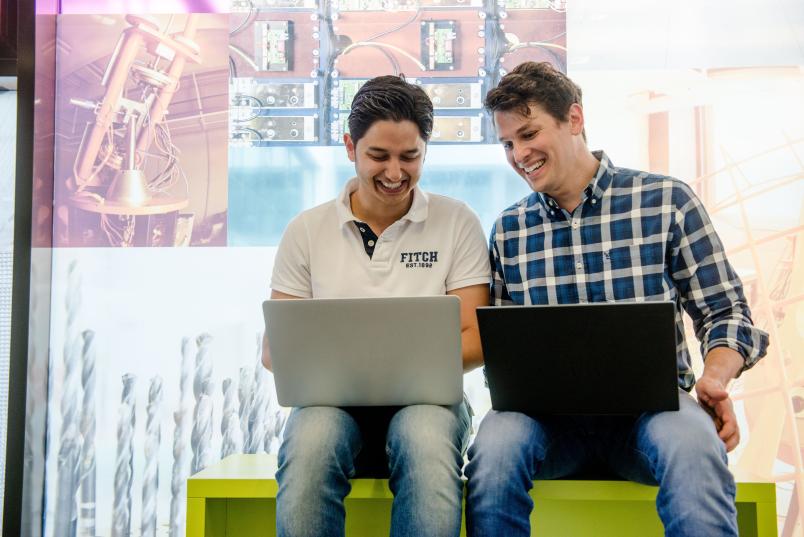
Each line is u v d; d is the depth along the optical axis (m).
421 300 1.17
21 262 2.21
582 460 1.31
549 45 2.27
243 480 1.29
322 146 2.27
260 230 2.27
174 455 2.20
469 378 2.17
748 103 2.20
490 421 1.24
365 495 1.26
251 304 2.25
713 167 2.20
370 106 1.40
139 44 2.31
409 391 1.24
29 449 2.17
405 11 2.28
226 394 2.22
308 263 1.53
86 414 2.22
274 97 2.29
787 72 2.20
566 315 1.13
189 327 2.25
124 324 2.25
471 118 2.26
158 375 2.24
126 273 2.27
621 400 1.16
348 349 1.21
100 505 2.19
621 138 2.23
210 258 2.27
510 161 1.49
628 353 1.12
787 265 2.12
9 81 2.34
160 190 2.28
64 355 2.24
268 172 2.28
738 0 2.23
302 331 1.21
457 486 1.15
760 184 2.17
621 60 2.25
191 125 2.29
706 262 1.39
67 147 2.29
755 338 1.30
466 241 1.52
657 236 1.42
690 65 2.23
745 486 1.22
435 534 1.10
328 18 2.29
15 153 2.37
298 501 1.13
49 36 2.30
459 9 2.28
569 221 1.47
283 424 2.20
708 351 1.31
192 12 2.31
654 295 1.40
